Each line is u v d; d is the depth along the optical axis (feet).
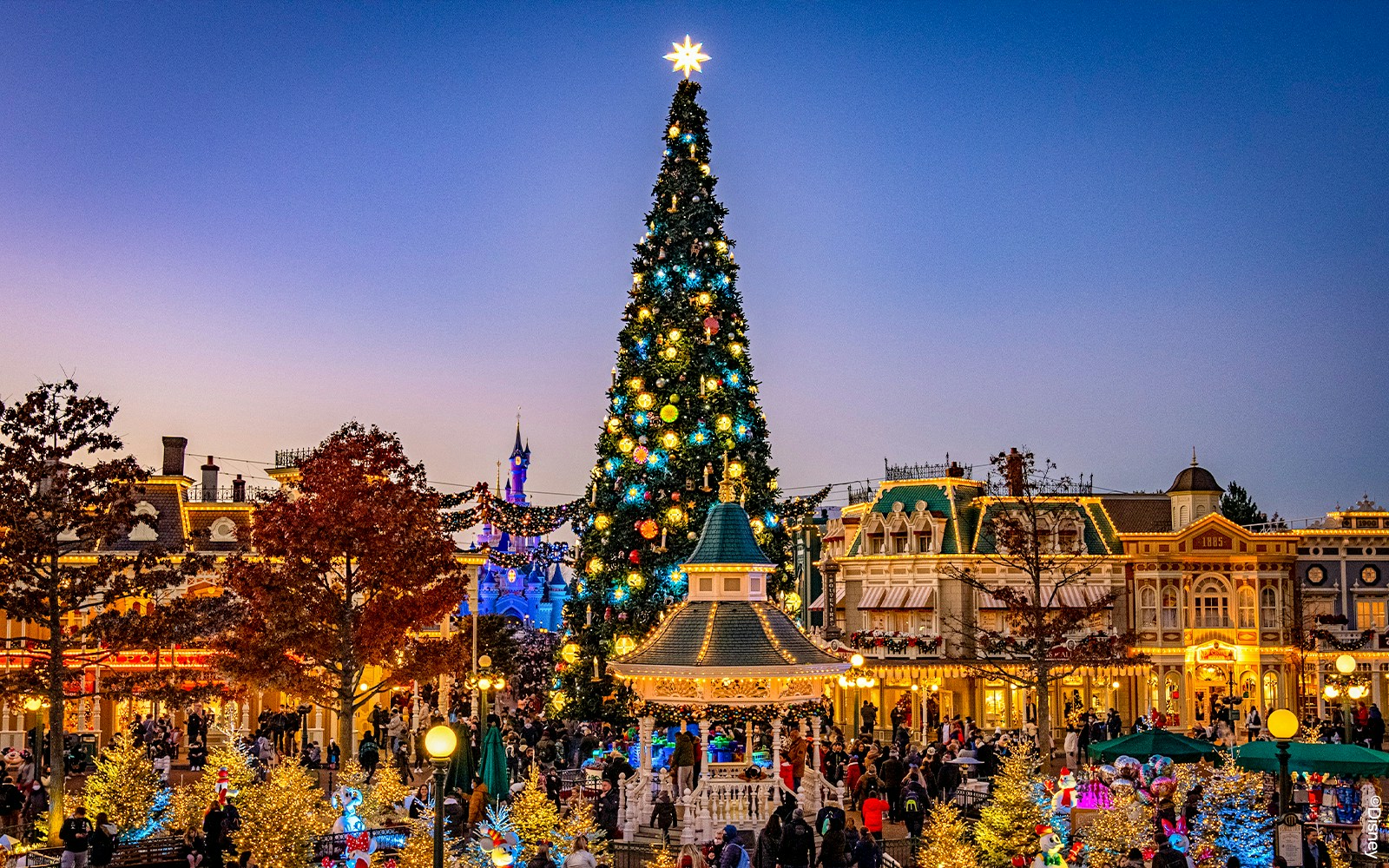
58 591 128.47
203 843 101.96
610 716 166.81
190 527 207.72
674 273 178.40
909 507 230.48
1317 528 231.50
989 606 221.66
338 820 105.81
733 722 135.03
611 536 170.30
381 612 140.15
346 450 141.38
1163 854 87.45
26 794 130.52
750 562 125.70
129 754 119.24
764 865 97.81
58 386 129.59
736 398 172.96
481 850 93.56
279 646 136.98
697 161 182.39
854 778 130.31
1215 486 229.04
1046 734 173.99
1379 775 102.22
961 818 119.03
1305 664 215.72
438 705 194.80
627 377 175.63
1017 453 230.68
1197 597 224.33
